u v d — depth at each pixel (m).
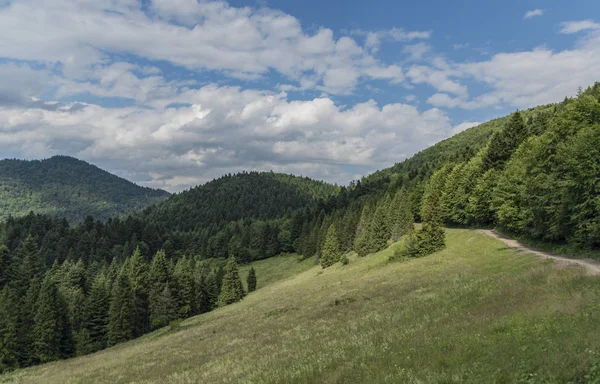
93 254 148.88
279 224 199.62
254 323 39.91
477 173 76.31
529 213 45.47
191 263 130.88
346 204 177.12
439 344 13.91
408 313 23.23
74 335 71.56
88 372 34.25
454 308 21.00
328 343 20.00
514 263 35.31
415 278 39.94
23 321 65.12
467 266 40.66
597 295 15.48
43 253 145.38
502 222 57.19
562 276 21.22
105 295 79.44
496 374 9.88
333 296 42.69
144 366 30.16
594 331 11.30
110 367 34.25
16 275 91.19
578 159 33.53
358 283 47.44
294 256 165.62
